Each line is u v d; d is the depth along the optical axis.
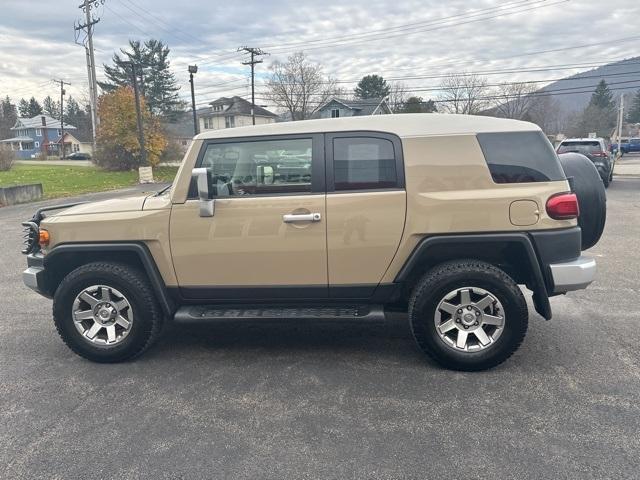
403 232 3.58
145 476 2.54
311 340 4.36
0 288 6.35
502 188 3.52
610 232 9.18
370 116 3.73
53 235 3.91
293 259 3.68
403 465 2.59
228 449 2.76
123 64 33.34
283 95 60.75
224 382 3.57
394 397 3.30
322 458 2.66
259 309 3.87
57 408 3.24
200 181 3.53
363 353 4.05
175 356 4.06
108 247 3.81
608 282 5.98
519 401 3.20
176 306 3.95
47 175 31.80
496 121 3.65
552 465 2.56
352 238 3.62
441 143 3.56
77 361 4.00
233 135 3.75
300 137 3.68
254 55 45.50
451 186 3.54
